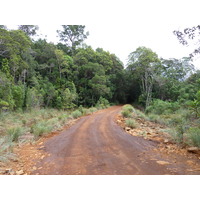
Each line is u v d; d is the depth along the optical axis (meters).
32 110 17.72
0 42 19.03
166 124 9.13
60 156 4.16
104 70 38.94
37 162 3.78
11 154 4.32
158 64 34.00
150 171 2.86
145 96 35.59
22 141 5.96
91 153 4.21
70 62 36.47
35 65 30.39
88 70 35.56
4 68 16.62
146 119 10.96
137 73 38.28
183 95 26.50
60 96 25.94
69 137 6.44
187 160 3.31
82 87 34.75
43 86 27.45
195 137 4.29
